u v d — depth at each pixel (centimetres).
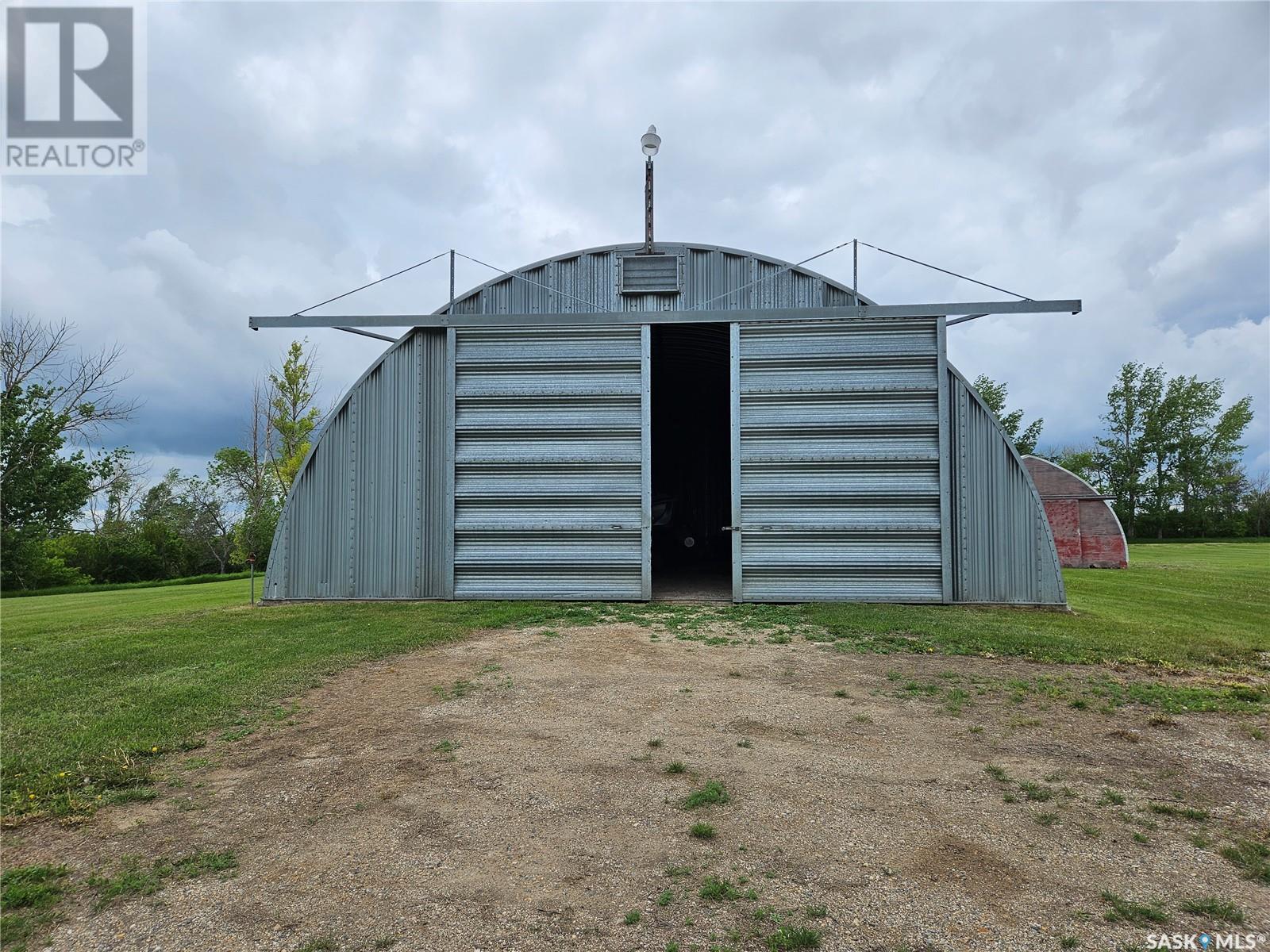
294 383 3584
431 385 1105
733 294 1093
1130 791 381
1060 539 2250
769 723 497
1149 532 5294
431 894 284
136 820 352
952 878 294
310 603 1082
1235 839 329
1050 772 407
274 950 250
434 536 1091
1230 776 403
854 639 786
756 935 256
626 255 1109
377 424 1106
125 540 3166
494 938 256
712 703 546
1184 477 5231
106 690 581
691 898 280
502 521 1084
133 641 792
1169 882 291
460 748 448
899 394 1047
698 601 1069
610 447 1084
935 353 1045
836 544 1045
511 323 1096
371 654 709
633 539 1070
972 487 1026
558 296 1111
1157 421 5212
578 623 899
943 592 1019
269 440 3578
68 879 297
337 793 383
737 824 342
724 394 1819
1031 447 5078
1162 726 491
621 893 284
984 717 509
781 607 1010
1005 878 294
